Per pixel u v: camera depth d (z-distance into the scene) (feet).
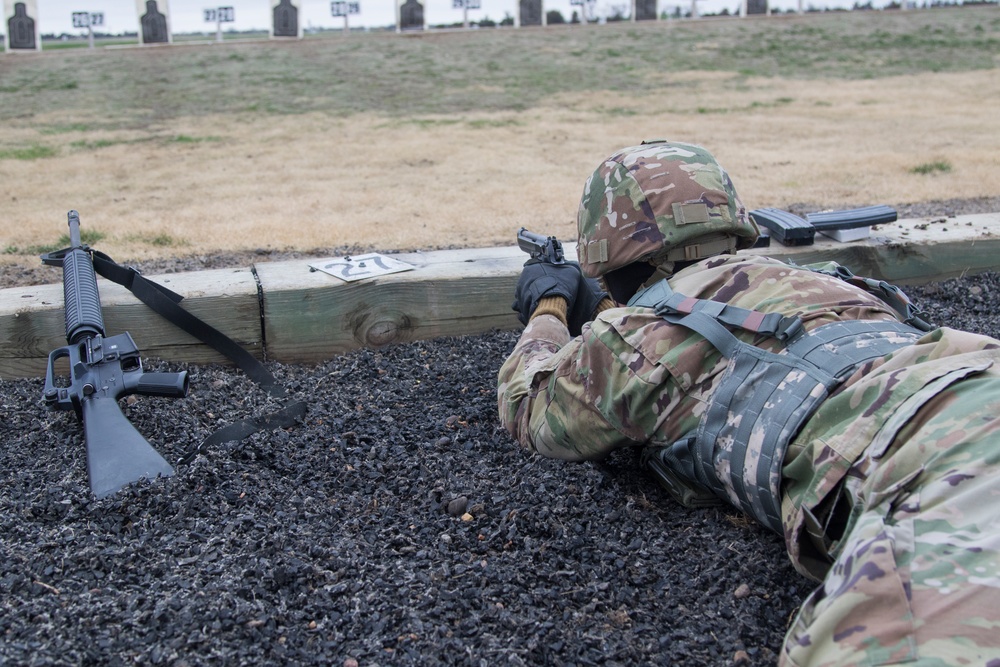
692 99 39.93
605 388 6.89
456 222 17.88
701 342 6.46
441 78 46.06
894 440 5.24
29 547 7.26
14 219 18.80
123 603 6.47
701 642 6.34
